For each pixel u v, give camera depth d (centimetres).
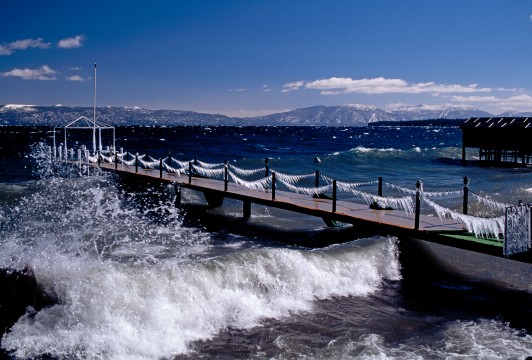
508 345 896
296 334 922
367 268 1277
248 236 1708
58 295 918
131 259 1291
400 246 1404
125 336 874
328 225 1828
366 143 11119
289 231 1806
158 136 12812
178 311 958
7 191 2325
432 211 2022
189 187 2312
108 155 4234
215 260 1112
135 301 943
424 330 959
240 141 10612
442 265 1398
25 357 792
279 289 1111
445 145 10069
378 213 1619
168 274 1014
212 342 885
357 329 952
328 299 1119
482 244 1195
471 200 2359
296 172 3881
